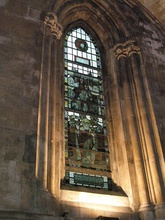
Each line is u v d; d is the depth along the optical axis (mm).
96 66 12109
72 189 8406
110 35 12586
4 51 8727
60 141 9016
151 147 9562
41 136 7988
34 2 10406
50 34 10125
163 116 10586
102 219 7711
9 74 8414
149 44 12719
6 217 6352
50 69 9508
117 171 9695
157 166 9211
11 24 9398
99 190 8938
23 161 7352
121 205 8703
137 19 13297
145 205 8609
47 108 8594
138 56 11750
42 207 7016
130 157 9648
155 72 11781
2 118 7668
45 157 7742
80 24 12938
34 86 8656
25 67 8820
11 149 7367
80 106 10516
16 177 7066
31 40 9469
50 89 9148
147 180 9125
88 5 12625
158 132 9945
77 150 9461
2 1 9758
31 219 6598
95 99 11078
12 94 8148
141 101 10523
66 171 8867
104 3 12672
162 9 14117
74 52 11891
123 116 10477
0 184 6816
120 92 11055
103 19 12820
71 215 7754
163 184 8922
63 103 10070
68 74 11047
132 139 9883
